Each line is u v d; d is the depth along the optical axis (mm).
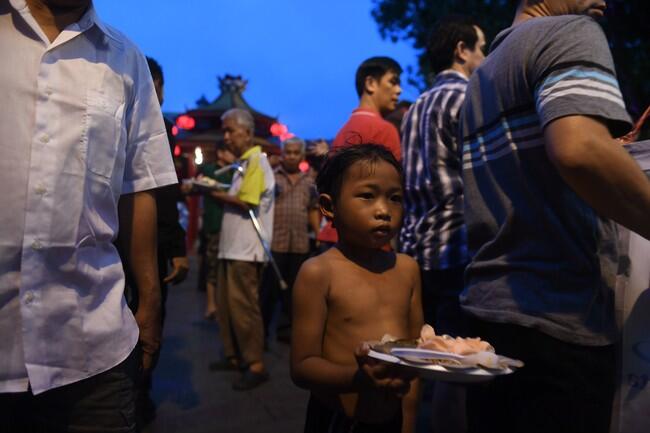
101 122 1462
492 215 1728
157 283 1868
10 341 1369
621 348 1736
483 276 1731
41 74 1380
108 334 1500
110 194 1518
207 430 3521
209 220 6684
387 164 1670
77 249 1430
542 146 1563
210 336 6102
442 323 2879
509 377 1622
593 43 1465
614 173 1345
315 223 6480
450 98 2836
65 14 1469
